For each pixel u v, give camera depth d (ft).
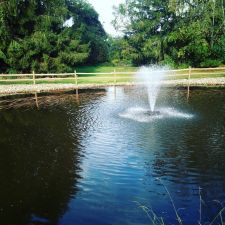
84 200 24.32
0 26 91.91
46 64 101.71
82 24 144.36
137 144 35.35
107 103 59.26
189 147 34.09
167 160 31.04
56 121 46.78
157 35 140.15
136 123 43.83
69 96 68.80
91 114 50.29
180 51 112.78
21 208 23.50
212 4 114.32
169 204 23.67
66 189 26.03
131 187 26.17
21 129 43.29
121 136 38.24
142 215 22.39
